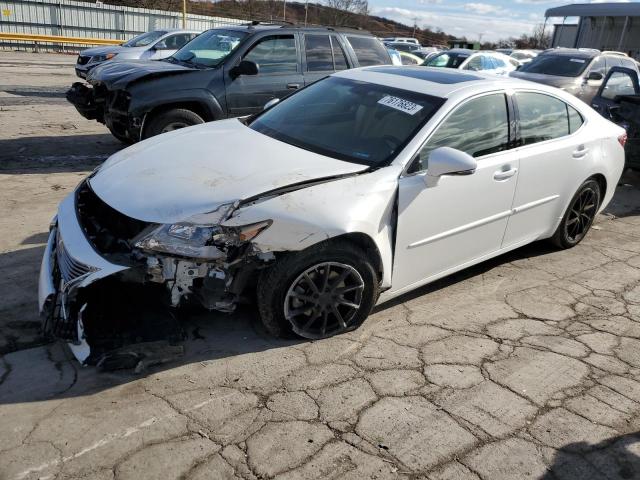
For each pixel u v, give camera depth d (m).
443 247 3.98
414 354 3.51
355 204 3.33
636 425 3.02
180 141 3.97
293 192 3.23
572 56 12.56
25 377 3.04
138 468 2.51
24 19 25.42
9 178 6.45
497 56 16.05
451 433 2.86
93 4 27.06
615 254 5.43
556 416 3.04
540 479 2.62
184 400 2.96
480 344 3.69
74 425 2.73
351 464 2.61
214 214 3.03
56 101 11.94
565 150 4.76
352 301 3.56
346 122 4.09
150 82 6.82
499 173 4.18
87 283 2.90
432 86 4.21
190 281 3.05
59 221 3.32
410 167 3.66
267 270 3.23
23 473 2.43
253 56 7.39
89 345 3.10
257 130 4.28
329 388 3.13
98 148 8.27
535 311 4.19
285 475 2.52
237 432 2.76
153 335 3.31
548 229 4.99
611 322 4.09
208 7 49.91
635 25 23.02
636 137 7.66
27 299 3.79
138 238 3.00
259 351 3.41
